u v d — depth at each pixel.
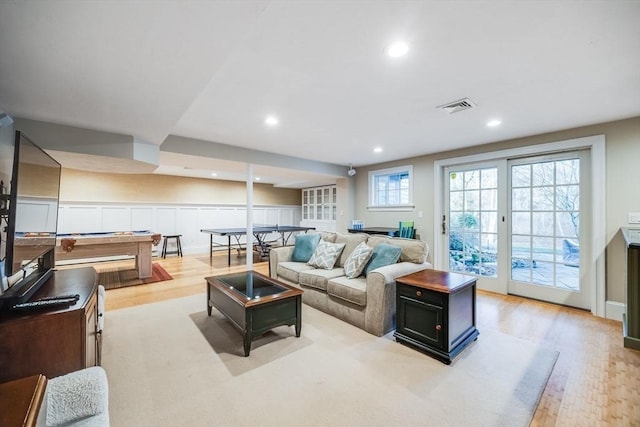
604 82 2.09
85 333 1.46
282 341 2.36
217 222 7.92
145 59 1.56
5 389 0.88
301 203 9.68
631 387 1.77
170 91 1.97
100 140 2.85
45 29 1.29
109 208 6.32
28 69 1.66
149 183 6.84
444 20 1.42
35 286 1.72
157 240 4.70
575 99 2.41
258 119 2.98
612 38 1.56
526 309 3.20
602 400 1.65
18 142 1.44
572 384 1.80
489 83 2.12
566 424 1.46
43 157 1.88
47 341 1.37
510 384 1.79
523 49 1.68
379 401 1.63
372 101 2.48
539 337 2.47
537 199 3.57
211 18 1.22
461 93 2.30
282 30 1.50
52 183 2.10
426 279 2.34
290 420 1.48
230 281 2.79
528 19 1.41
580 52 1.70
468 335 2.30
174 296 3.64
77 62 1.59
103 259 6.06
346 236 3.58
